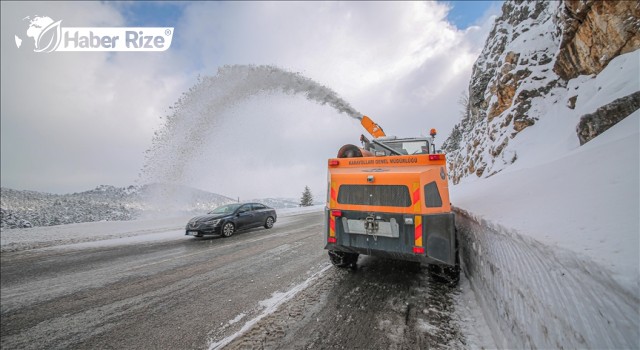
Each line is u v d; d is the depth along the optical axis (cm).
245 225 1110
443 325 295
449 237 358
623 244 121
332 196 429
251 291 431
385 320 313
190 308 375
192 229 980
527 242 181
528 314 174
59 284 499
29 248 852
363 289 411
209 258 676
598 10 760
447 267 393
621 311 97
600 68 795
